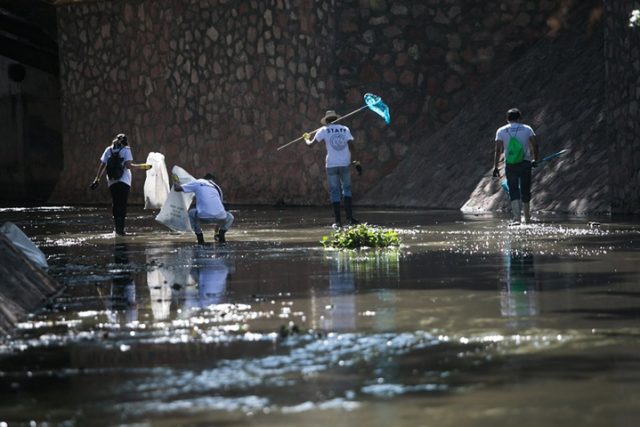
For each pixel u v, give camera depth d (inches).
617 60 1824.6
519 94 2380.7
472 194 2192.4
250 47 2723.9
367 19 2541.8
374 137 2534.5
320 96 2556.6
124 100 3107.8
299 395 548.1
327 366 613.3
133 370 618.2
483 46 2532.0
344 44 2536.9
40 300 917.2
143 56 3036.4
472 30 2536.9
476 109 2460.6
